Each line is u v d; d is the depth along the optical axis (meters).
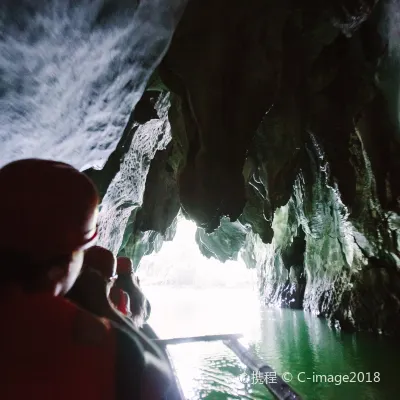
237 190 5.40
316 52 6.29
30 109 2.38
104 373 0.72
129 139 6.54
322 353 8.24
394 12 6.56
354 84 6.95
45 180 0.79
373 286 9.80
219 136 5.30
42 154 2.91
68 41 2.33
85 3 2.25
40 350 0.70
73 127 3.05
